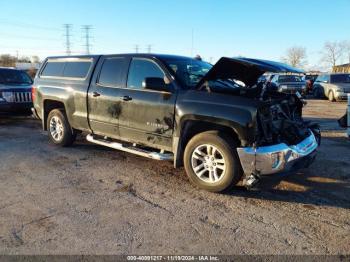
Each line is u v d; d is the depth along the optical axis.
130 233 3.56
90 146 7.17
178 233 3.57
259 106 4.26
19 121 10.59
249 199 4.48
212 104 4.50
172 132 4.93
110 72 5.87
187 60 5.64
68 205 4.22
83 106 6.25
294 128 4.93
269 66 4.66
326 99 20.89
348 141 8.02
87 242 3.37
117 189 4.78
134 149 5.49
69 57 6.81
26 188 4.78
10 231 3.56
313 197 4.58
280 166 4.25
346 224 3.82
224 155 4.45
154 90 5.10
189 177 4.85
